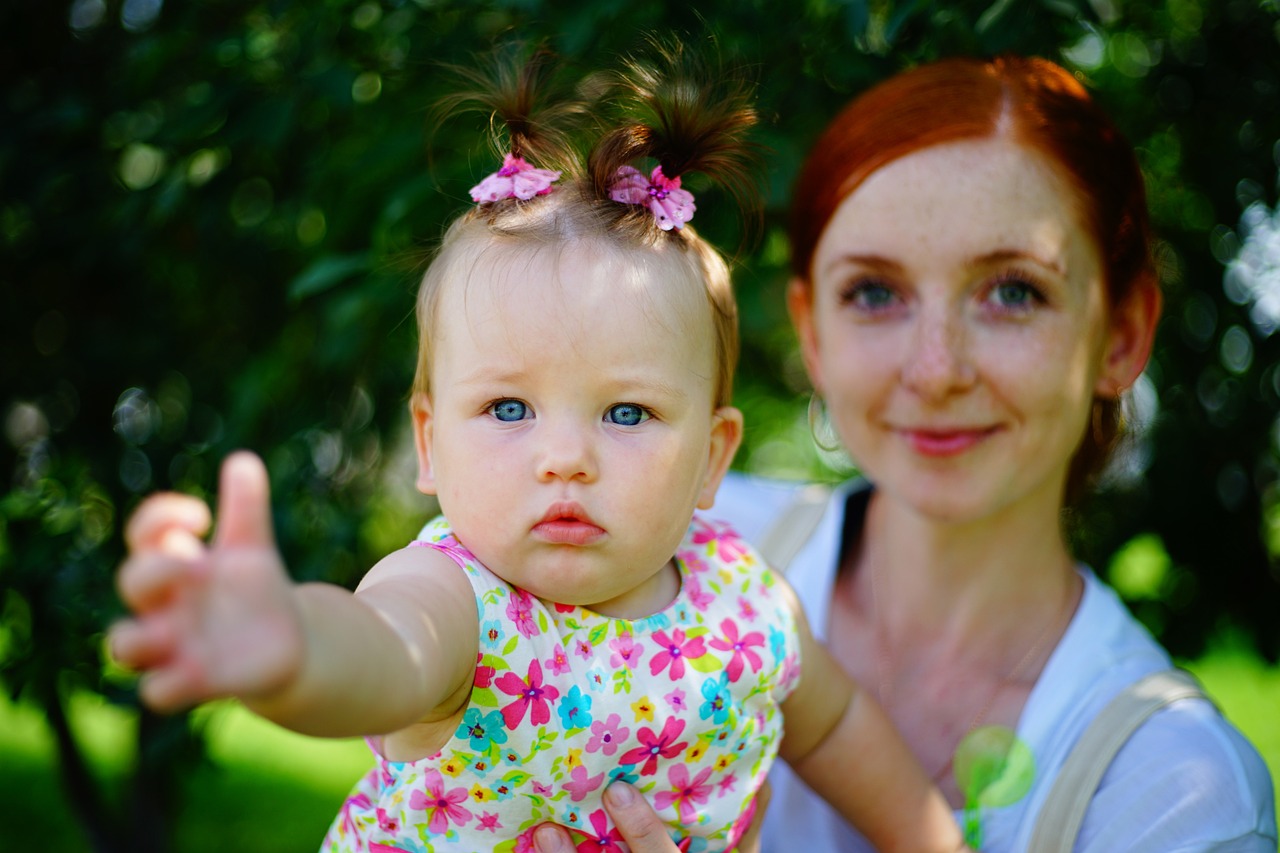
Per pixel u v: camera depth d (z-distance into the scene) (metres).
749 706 1.34
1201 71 2.54
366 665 0.87
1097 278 1.65
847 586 1.96
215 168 2.50
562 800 1.23
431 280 1.33
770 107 2.04
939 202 1.58
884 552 1.92
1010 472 1.62
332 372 2.71
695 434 1.27
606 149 1.36
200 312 3.09
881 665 1.85
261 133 2.25
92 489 2.82
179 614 0.69
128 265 2.90
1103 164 1.64
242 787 5.11
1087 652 1.66
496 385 1.20
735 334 1.42
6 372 2.95
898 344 1.63
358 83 2.37
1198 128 2.61
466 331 1.22
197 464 2.83
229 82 2.33
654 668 1.27
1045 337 1.59
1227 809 1.45
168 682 0.68
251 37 2.37
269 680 0.71
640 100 1.50
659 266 1.26
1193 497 2.72
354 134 2.50
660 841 1.23
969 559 1.78
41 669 2.62
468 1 2.18
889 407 1.65
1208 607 2.76
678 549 1.43
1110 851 1.47
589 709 1.22
